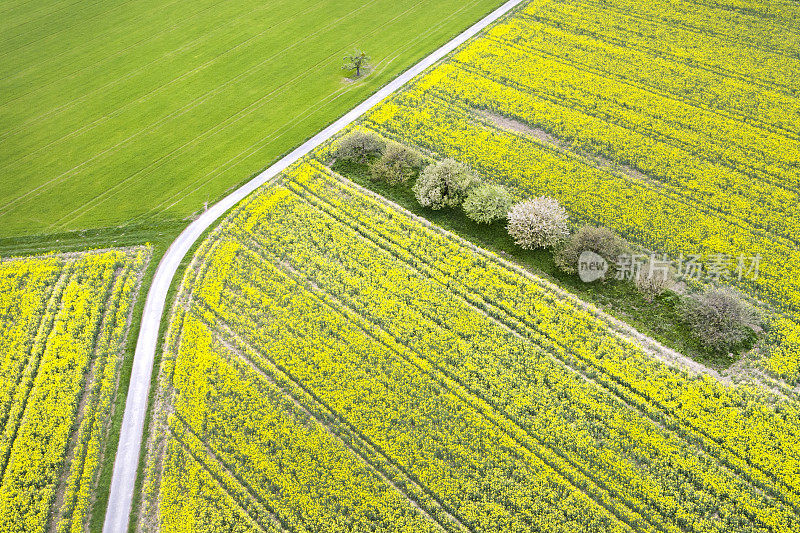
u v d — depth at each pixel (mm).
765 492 31172
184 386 37469
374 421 35062
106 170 55062
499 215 46344
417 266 44344
